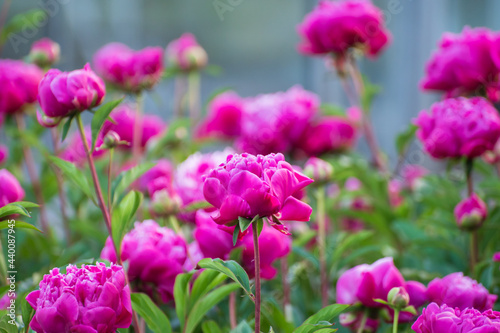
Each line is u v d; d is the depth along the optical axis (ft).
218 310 6.35
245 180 5.20
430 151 6.71
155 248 5.94
